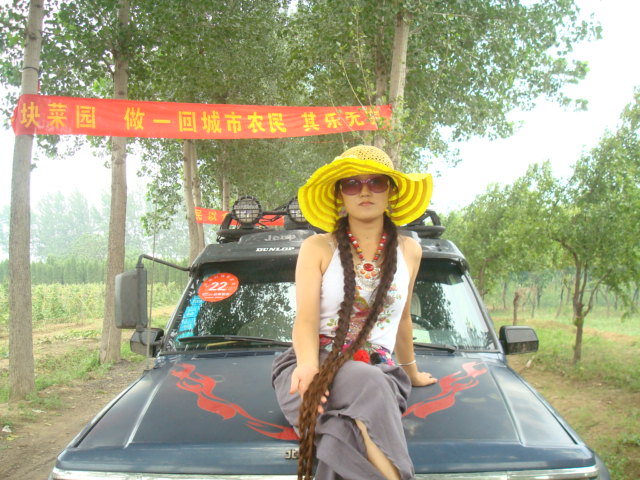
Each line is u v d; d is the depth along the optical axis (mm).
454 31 10828
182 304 3568
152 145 21594
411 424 2322
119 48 12484
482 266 18141
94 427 2447
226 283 3631
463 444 2162
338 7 10391
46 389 10039
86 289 33781
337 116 9281
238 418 2414
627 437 6141
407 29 10023
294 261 3688
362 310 2215
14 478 5723
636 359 11797
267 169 22281
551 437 2248
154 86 14914
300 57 12727
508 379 2783
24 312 9320
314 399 1911
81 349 16766
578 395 8984
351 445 1859
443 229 4168
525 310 29125
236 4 15688
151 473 2115
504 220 16719
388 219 2332
